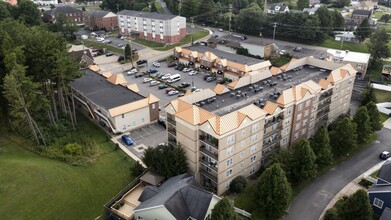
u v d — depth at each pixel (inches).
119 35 7062.0
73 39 6663.4
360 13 7401.6
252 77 3179.1
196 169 2481.5
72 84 3838.6
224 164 2362.2
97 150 2935.5
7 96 2630.4
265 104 2674.7
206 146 2396.7
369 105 3193.9
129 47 5393.7
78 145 2876.5
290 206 2396.7
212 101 2787.9
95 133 3282.5
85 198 2362.2
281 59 5556.1
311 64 3730.3
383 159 2935.5
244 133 2397.9
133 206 2276.1
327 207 2384.4
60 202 2278.5
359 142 3014.3
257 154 2632.9
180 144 2524.6
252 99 2842.0
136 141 3149.6
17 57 2741.1
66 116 3371.1
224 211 1811.0
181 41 6510.8
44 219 2138.3
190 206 2046.0
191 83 4586.6
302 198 2475.4
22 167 2490.2
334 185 2610.7
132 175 2630.4
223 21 7401.6
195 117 2351.1
